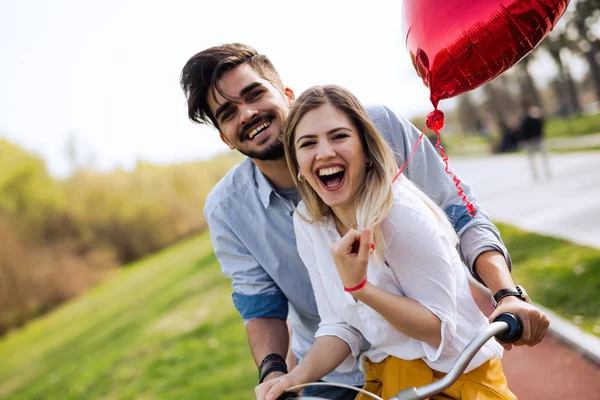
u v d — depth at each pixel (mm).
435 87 2033
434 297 1788
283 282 2520
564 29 20438
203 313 10852
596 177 11562
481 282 2127
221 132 2391
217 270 15336
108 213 32125
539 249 6984
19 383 14977
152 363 8781
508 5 1848
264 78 2314
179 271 20031
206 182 34969
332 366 2020
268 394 1850
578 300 5086
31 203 31297
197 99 2352
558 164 16094
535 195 11430
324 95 1858
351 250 1721
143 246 32562
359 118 1845
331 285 1991
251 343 2445
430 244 1774
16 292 27844
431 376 1871
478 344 1622
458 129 64938
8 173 31922
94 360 11617
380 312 1753
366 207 1820
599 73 24062
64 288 29000
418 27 2004
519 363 4461
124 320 15359
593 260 5934
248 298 2549
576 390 3848
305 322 2648
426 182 2314
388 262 1831
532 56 26422
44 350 18969
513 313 1726
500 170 18969
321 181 1878
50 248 30906
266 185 2426
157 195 33375
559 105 43875
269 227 2469
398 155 2299
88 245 31656
